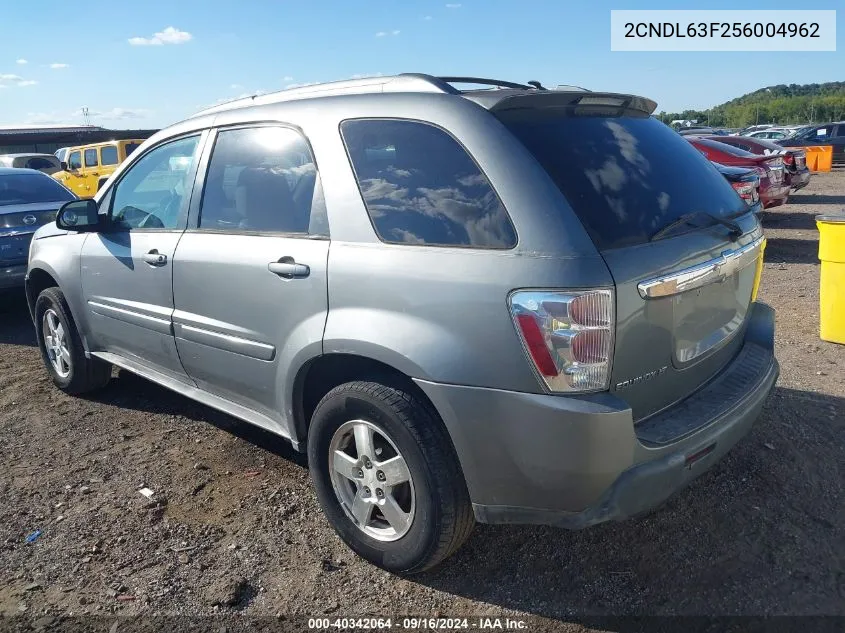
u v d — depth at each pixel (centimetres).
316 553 311
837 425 414
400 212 278
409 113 284
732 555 301
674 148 317
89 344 466
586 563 300
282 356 313
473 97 275
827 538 311
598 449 239
